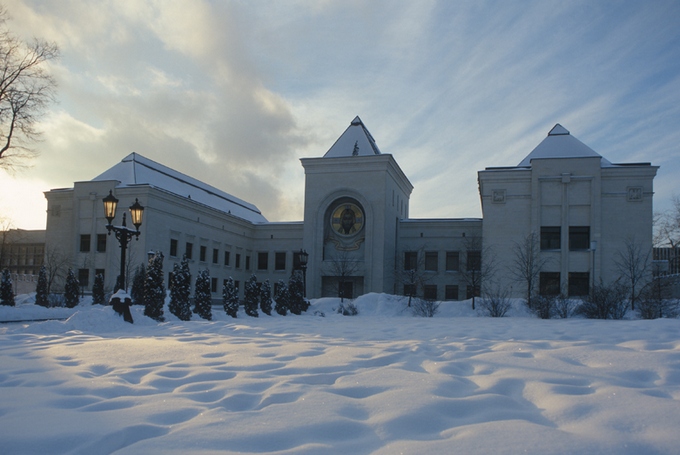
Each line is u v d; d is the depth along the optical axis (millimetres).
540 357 8094
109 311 15906
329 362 7816
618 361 7598
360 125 57875
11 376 6879
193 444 4016
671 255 57000
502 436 4113
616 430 4277
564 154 47938
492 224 46750
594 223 44469
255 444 4059
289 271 63250
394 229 57062
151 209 46094
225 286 26016
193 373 6898
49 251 49938
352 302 39688
